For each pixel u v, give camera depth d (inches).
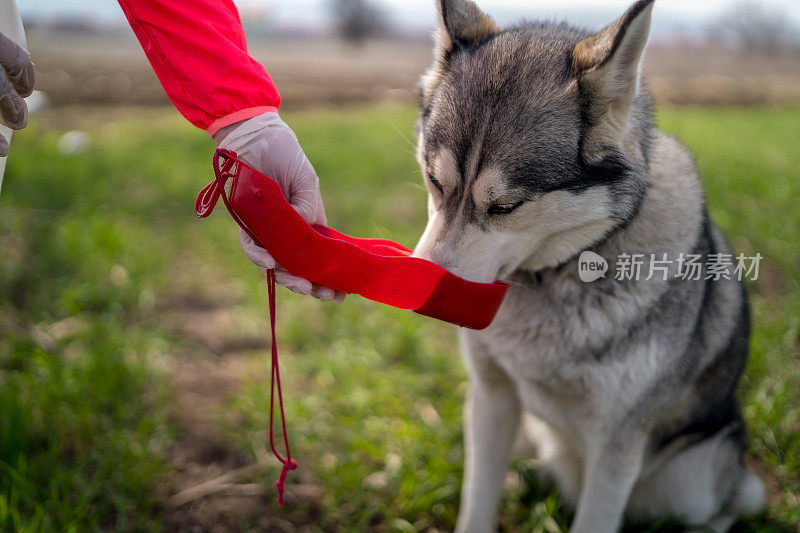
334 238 67.4
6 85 58.6
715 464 99.0
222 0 67.8
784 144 344.8
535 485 109.3
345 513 104.1
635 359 83.1
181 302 168.6
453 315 69.8
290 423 121.0
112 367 125.0
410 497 104.9
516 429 99.5
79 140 307.6
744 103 582.2
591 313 83.0
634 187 79.1
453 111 78.8
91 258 173.2
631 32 71.4
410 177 273.4
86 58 743.1
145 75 585.3
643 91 84.0
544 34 86.2
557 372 87.0
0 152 64.7
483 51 83.2
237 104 65.6
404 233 200.7
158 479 107.6
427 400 132.6
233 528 100.9
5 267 166.2
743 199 227.1
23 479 96.0
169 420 121.8
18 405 107.7
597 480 89.0
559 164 76.4
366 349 146.0
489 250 78.0
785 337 140.8
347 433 120.2
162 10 63.2
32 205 212.5
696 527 100.7
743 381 129.7
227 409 127.0
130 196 234.5
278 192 61.5
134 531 97.3
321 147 322.3
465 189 77.0
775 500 108.2
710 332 91.9
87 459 106.1
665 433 94.7
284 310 164.2
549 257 83.5
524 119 75.9
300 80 645.9
